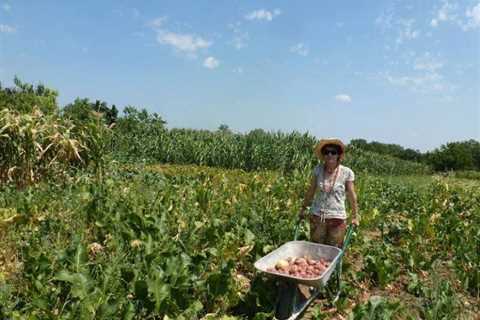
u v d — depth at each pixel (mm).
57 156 11039
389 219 11078
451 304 5453
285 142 23031
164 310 4371
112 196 8219
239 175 15648
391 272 6547
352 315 4785
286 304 4945
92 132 11789
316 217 6105
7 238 6215
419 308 5641
